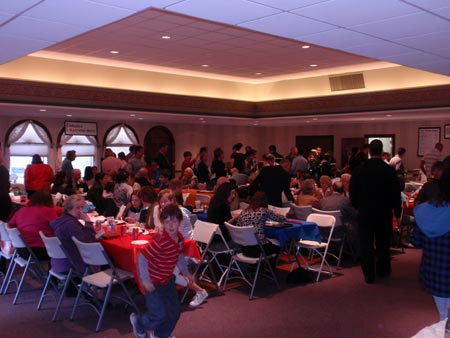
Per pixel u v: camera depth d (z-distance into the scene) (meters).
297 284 6.09
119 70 12.22
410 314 5.02
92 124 13.95
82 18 4.07
